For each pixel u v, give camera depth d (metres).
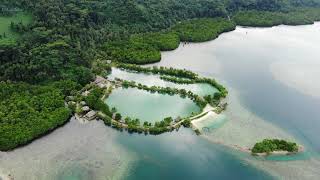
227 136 150.38
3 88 163.25
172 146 143.25
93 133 148.25
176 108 171.38
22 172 125.12
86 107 161.62
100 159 133.75
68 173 126.19
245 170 132.88
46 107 156.25
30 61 181.12
